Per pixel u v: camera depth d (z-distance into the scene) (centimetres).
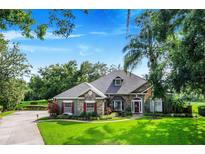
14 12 1246
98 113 3316
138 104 3638
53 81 6588
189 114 3125
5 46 3925
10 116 3838
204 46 1440
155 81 1841
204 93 1656
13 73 4238
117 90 3762
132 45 3606
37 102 6475
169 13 1705
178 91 1659
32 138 1831
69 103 3381
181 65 1520
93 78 7200
